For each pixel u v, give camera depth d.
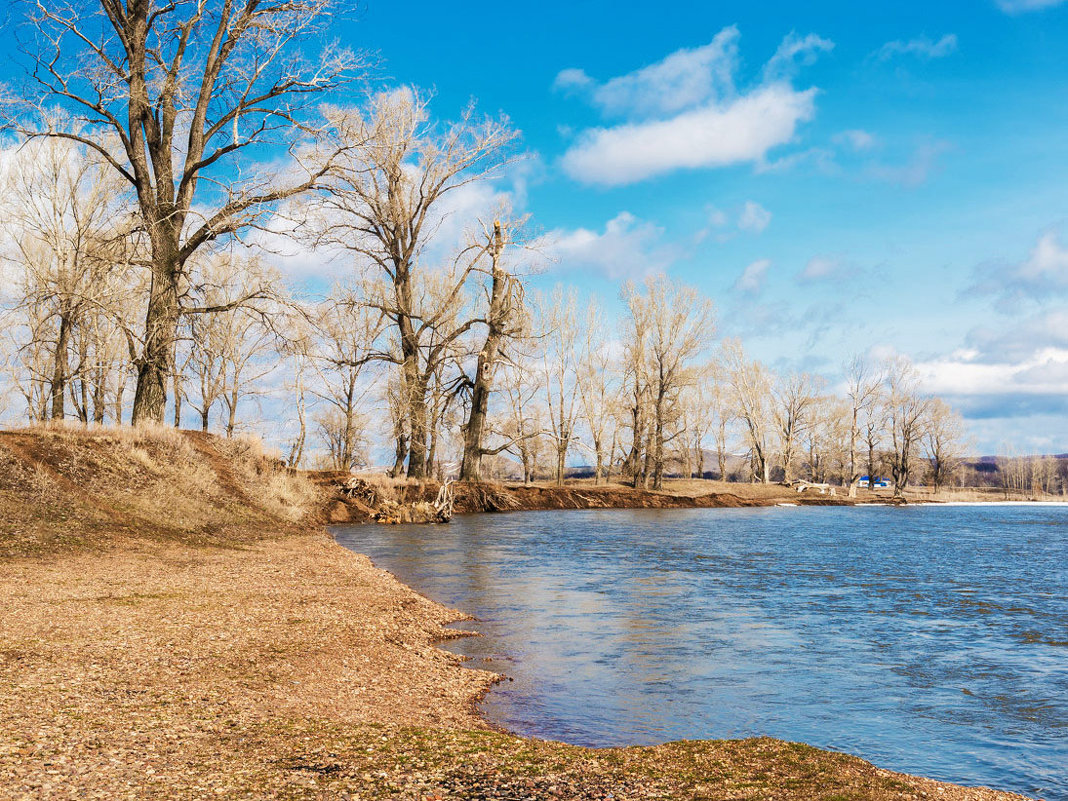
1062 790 7.94
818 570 26.91
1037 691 11.62
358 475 47.66
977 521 60.91
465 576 23.11
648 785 6.68
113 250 30.08
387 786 6.14
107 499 22.50
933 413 110.69
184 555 20.19
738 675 12.30
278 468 40.19
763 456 98.31
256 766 6.38
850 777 7.12
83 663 9.21
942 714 10.43
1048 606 19.66
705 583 22.89
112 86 28.45
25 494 20.38
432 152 46.25
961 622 17.38
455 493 54.50
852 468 105.62
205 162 30.25
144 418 30.27
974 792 7.19
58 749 6.30
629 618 16.94
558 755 7.38
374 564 25.16
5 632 10.42
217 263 38.19
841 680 12.14
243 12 29.62
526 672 12.19
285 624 13.05
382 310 47.72
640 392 75.00
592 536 38.81
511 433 74.19
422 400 50.12
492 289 53.06
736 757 7.64
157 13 29.09
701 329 72.62
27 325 33.47
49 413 40.19
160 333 29.30
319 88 30.23
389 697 9.86
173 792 5.65
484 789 6.25
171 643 10.77
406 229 47.44
